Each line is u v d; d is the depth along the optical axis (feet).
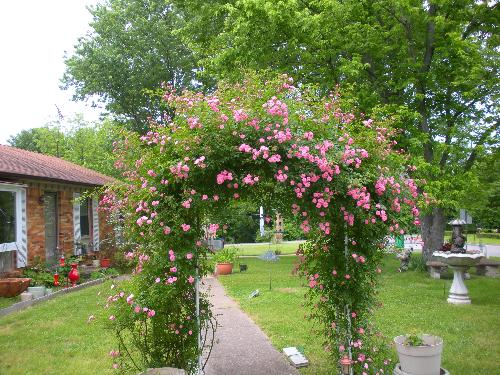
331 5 44.24
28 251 39.06
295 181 14.12
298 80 48.34
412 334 15.64
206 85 94.94
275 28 44.62
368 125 16.37
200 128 14.01
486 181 56.08
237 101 14.93
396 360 17.44
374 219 14.75
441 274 43.93
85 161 88.84
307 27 43.65
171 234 14.33
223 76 46.65
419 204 17.01
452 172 46.16
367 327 15.88
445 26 45.91
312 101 16.11
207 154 13.66
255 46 46.09
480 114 48.29
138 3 93.97
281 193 14.87
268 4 42.70
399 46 49.88
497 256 65.16
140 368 15.49
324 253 15.78
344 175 14.12
